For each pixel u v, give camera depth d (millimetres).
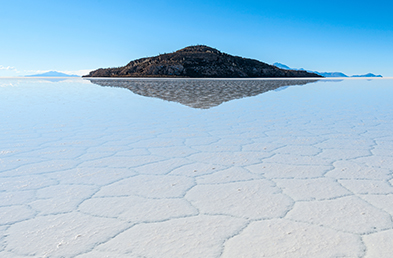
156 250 958
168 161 2002
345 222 1137
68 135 2906
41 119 3939
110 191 1478
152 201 1350
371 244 987
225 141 2615
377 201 1328
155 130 3162
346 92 9336
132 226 1118
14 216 1215
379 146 2363
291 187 1506
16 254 948
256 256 917
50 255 942
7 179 1664
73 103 6031
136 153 2219
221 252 940
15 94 8758
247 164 1916
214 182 1590
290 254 929
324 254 929
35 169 1844
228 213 1221
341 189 1473
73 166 1902
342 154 2141
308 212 1222
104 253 946
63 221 1167
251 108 5137
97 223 1146
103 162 1988
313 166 1860
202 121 3756
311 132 3002
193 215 1203
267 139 2684
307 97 7426
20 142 2600
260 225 1114
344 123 3529
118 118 4027
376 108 5020
